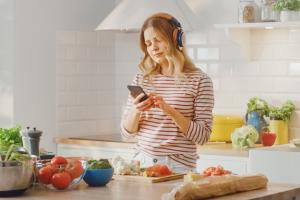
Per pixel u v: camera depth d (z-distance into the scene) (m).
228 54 5.37
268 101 5.21
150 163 3.81
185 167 3.78
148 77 3.90
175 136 3.78
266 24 4.90
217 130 5.11
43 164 3.20
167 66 3.88
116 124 5.98
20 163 2.95
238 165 4.65
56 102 5.54
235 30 5.07
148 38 3.82
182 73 3.82
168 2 4.98
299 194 3.18
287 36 5.12
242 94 5.32
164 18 3.83
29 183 3.01
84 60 5.73
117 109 5.98
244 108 5.30
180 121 3.68
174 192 2.76
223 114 5.41
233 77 5.35
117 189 3.10
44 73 5.44
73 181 3.13
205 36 5.48
